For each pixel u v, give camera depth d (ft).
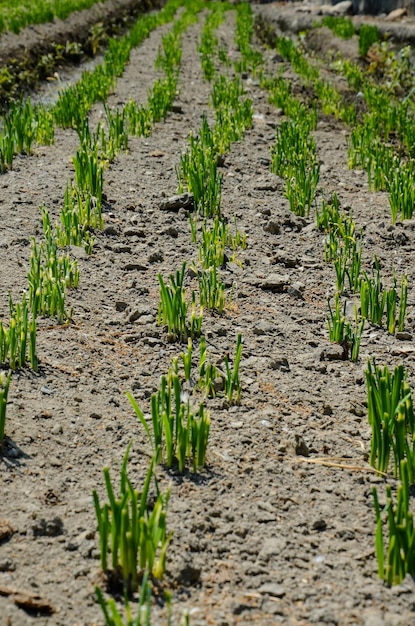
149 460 9.26
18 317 10.97
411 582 7.48
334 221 17.24
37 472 8.84
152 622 6.95
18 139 21.45
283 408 10.70
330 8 64.90
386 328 13.33
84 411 10.14
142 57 42.52
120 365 11.45
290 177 20.17
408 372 11.83
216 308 13.48
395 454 9.13
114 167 20.59
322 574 7.68
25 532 7.92
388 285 14.96
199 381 10.87
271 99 30.01
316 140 25.04
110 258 15.12
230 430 10.02
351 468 9.46
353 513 8.64
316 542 8.14
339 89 34.83
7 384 9.20
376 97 29.04
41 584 7.29
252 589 7.45
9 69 32.96
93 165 17.54
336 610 7.19
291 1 78.74
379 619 7.02
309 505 8.73
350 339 12.71
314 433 10.17
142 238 16.24
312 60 45.96
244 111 25.76
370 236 17.17
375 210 18.79
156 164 21.15
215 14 67.31
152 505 8.45
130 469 9.06
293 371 11.75
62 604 7.07
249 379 11.32
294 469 9.37
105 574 7.38
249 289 14.40
